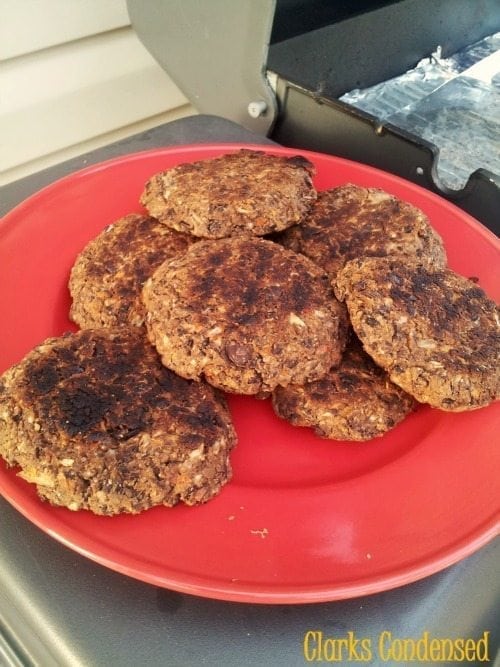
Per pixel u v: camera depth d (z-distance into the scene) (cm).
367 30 43
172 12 37
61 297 28
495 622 21
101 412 21
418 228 28
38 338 26
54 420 20
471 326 24
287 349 23
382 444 24
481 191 32
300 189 28
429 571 19
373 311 23
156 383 22
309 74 41
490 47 51
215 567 19
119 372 22
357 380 25
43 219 30
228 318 23
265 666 19
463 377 23
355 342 26
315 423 24
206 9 35
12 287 27
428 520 21
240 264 25
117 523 20
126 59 46
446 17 48
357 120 34
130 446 20
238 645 19
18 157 45
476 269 29
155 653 19
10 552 21
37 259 29
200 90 40
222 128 39
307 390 25
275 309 24
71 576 20
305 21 39
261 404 26
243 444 24
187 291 24
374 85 46
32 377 22
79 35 43
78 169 36
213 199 27
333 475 23
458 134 42
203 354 23
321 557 20
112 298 26
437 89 46
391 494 22
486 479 22
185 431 21
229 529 20
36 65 42
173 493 20
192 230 27
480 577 21
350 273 24
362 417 24
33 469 20
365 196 30
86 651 19
